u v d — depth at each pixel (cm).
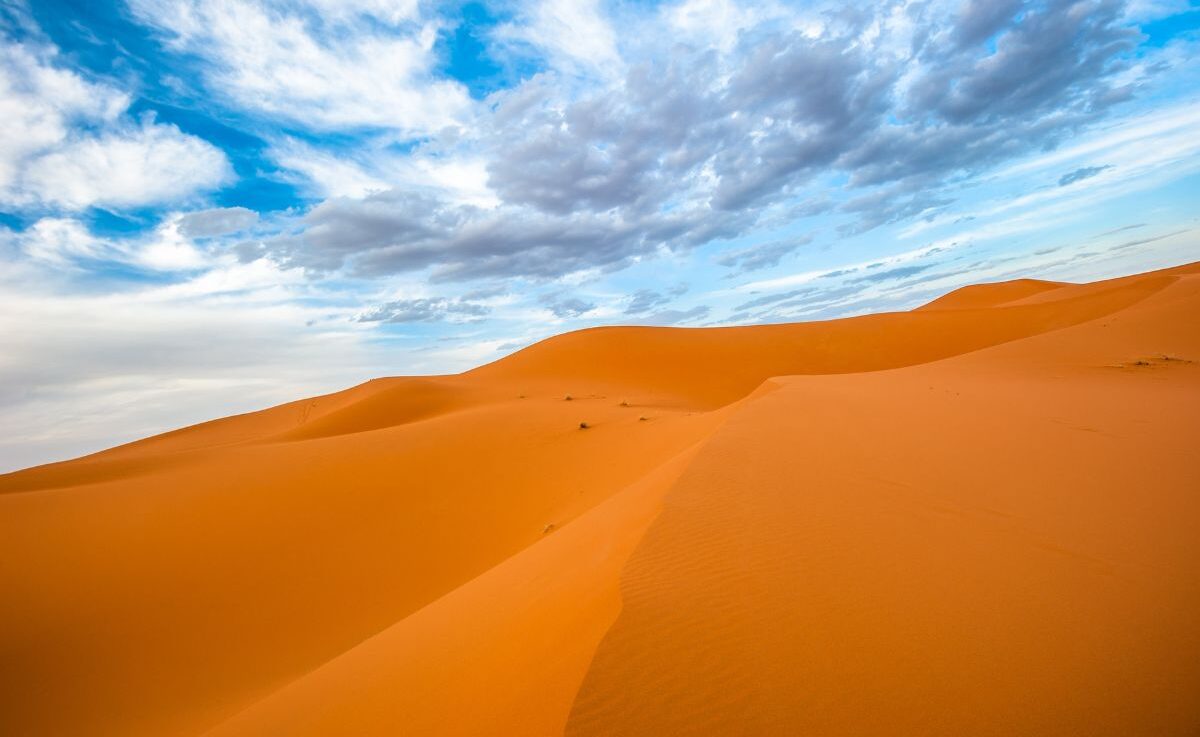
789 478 913
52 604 1570
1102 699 368
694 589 506
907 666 401
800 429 1316
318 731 571
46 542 1872
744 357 5850
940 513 759
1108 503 789
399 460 2344
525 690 404
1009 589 529
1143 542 649
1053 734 336
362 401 4447
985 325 5969
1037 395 1798
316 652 1384
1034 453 1082
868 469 980
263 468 2431
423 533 1836
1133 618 475
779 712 350
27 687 1295
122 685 1305
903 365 5506
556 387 4784
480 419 2842
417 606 1509
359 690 643
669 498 798
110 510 2094
